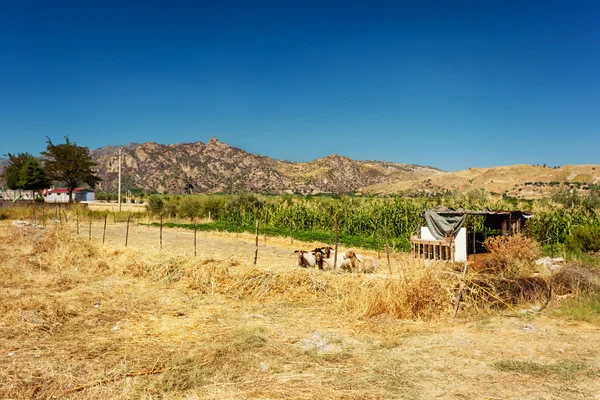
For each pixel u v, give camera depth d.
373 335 7.09
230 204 38.25
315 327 7.57
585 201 25.33
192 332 7.19
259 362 5.78
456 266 9.97
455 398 4.66
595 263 13.62
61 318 7.64
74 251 14.41
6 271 11.45
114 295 9.67
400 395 4.74
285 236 25.16
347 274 10.80
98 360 5.84
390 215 24.81
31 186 53.06
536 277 9.75
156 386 5.00
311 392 4.83
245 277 10.39
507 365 5.56
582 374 5.28
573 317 8.02
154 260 12.14
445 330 7.29
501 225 15.06
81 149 52.59
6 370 5.36
